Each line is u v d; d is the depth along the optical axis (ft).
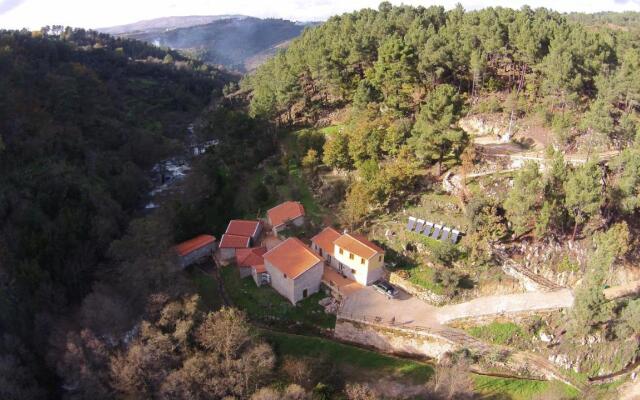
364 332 191.31
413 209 231.50
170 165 391.45
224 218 272.72
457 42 297.94
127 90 560.61
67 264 209.77
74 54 573.33
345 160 268.21
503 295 196.13
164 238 212.02
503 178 223.71
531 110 275.39
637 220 209.46
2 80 332.60
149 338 161.17
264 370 157.99
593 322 172.96
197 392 146.92
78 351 155.74
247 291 215.72
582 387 169.17
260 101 343.46
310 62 338.54
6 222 225.35
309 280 207.21
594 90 273.54
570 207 195.93
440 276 200.23
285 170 296.30
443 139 229.86
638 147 211.41
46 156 293.02
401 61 278.87
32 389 157.89
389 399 154.51
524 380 170.81
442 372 160.66
